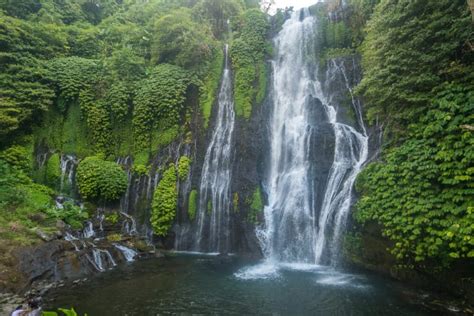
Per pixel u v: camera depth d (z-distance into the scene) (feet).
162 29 58.03
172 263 36.42
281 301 25.70
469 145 25.07
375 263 32.37
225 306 24.59
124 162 51.78
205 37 58.34
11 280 26.71
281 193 44.70
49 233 34.42
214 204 45.14
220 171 47.14
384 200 30.40
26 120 51.42
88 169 47.47
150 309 23.80
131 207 47.14
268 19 64.18
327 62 52.31
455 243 23.71
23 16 62.18
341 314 23.50
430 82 29.50
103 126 53.26
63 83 54.03
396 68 31.81
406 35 31.89
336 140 43.11
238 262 37.52
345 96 47.34
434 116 28.32
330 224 37.24
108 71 56.39
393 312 23.81
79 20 70.90
